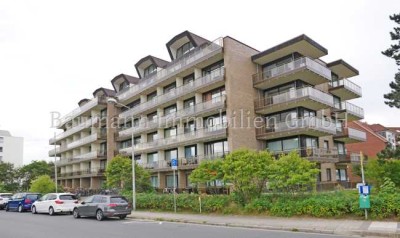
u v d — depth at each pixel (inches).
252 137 1380.4
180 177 1574.8
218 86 1446.9
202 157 1460.4
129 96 1982.0
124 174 1255.5
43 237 537.0
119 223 727.1
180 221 740.0
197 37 1621.6
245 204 780.0
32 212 1083.3
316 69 1291.8
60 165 2711.6
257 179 792.3
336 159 1443.2
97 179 2293.3
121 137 2055.9
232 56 1378.0
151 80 1798.7
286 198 730.2
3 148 4544.8
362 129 2144.4
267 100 1384.1
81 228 644.1
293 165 742.5
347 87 1604.3
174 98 1615.4
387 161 928.9
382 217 583.5
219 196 857.5
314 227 555.2
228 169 801.6
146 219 807.7
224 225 657.0
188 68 1544.0
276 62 1424.7
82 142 2405.3
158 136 1755.7
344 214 626.2
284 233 534.0
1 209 1326.3
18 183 2628.0
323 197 685.3
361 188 593.9
